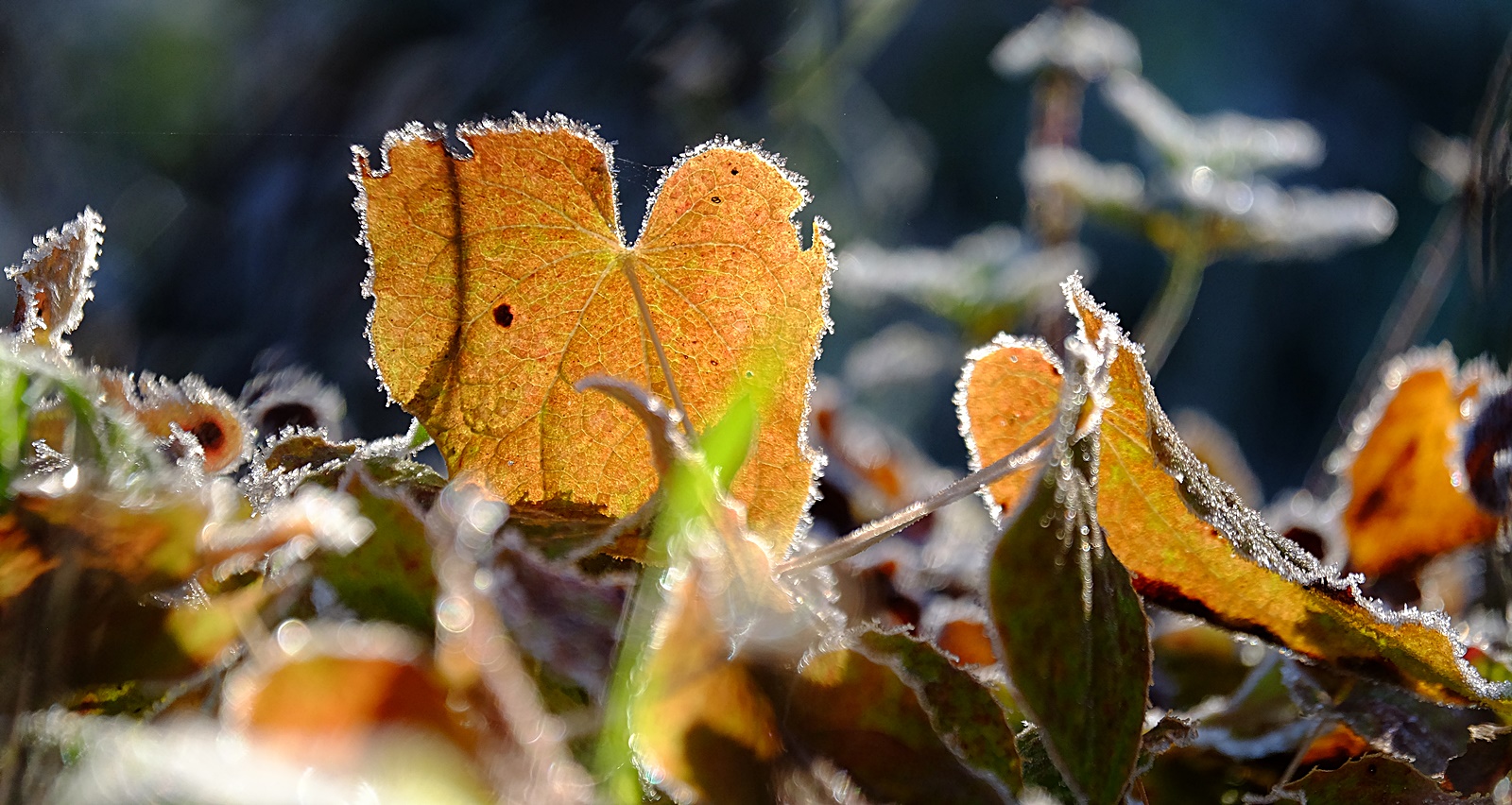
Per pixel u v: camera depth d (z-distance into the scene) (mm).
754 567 340
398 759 321
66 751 327
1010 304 783
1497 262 449
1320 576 364
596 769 333
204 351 1339
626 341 379
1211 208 797
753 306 379
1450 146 690
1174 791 384
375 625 338
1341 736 385
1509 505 427
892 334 1415
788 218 378
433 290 375
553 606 344
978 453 383
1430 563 437
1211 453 610
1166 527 367
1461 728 384
